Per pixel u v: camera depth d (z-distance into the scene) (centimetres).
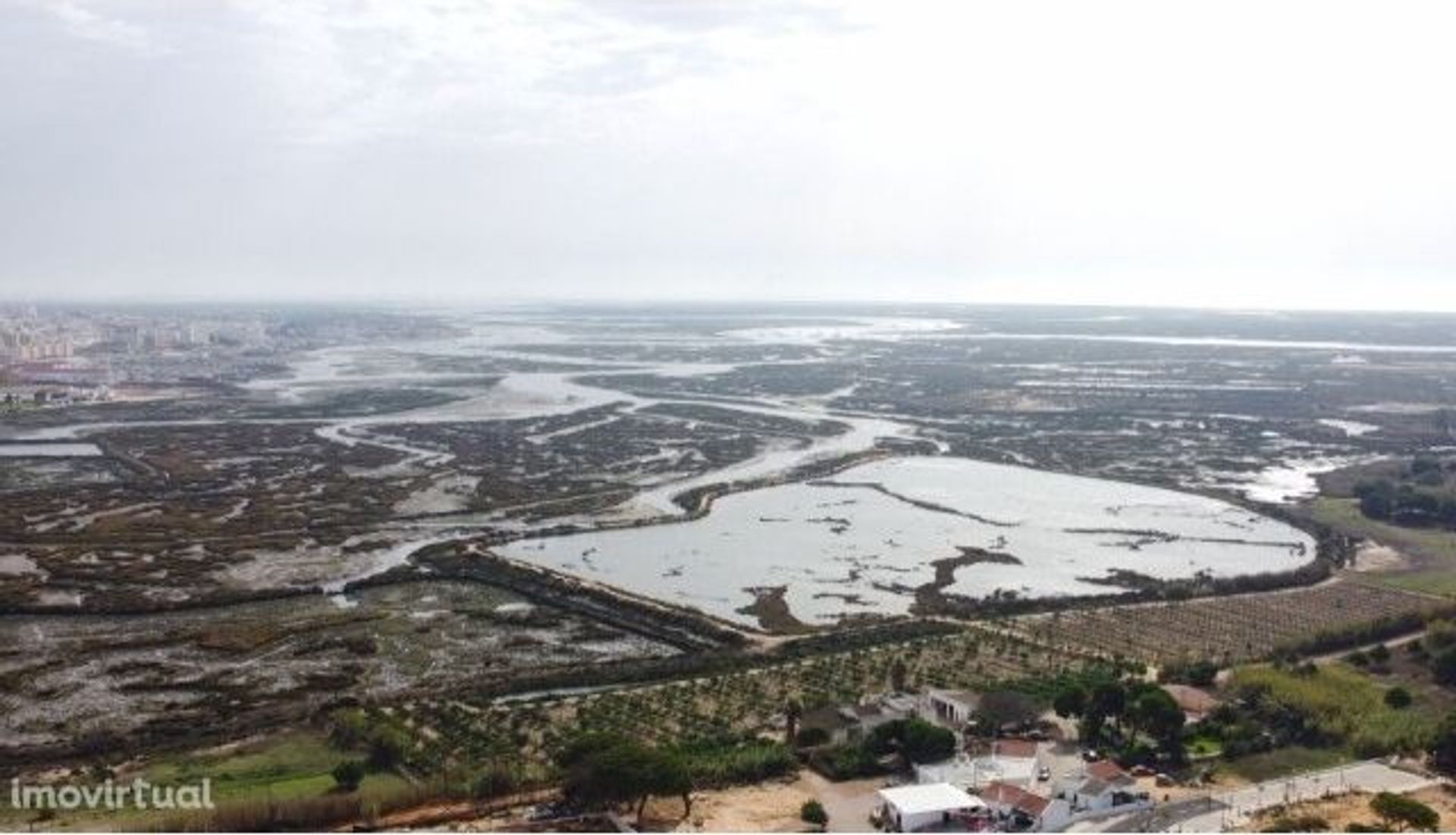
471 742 13200
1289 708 13812
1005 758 12500
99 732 13775
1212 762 12675
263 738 13525
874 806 11581
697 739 13150
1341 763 12650
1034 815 10962
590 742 11506
